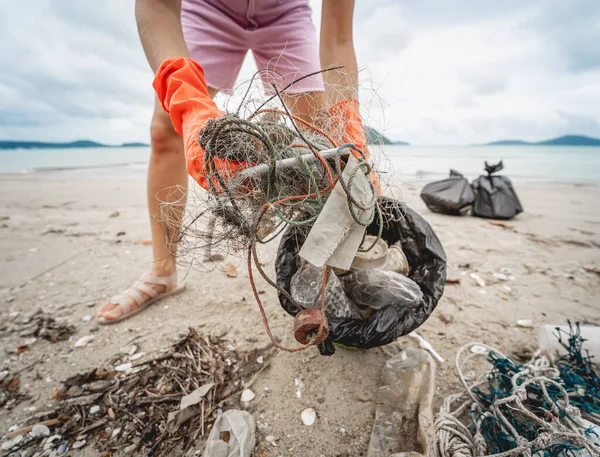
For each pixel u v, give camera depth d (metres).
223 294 2.23
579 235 3.43
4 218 4.14
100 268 2.71
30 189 6.62
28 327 1.95
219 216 0.94
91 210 4.65
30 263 2.79
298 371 1.57
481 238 3.36
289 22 2.11
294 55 2.17
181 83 1.15
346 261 0.95
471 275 2.52
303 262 1.43
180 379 1.55
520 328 1.90
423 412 1.19
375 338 1.23
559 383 1.27
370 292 1.31
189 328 1.86
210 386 1.48
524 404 1.26
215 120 0.84
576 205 4.97
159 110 1.71
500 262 2.76
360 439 1.26
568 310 2.07
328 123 1.24
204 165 0.87
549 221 4.03
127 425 1.34
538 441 1.00
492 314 2.03
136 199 5.43
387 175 1.32
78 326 1.96
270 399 1.44
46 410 1.42
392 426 1.23
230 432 1.23
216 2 1.98
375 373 1.54
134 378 1.56
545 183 7.51
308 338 1.02
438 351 1.71
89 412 1.40
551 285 2.38
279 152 0.90
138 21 1.46
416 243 1.50
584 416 1.17
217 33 2.03
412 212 1.54
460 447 1.12
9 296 2.29
